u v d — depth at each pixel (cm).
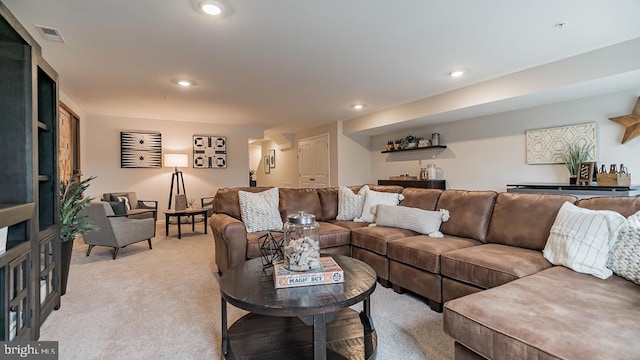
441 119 489
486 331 127
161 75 352
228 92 427
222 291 163
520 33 255
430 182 509
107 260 371
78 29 240
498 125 446
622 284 159
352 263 207
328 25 238
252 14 220
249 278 181
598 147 349
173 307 242
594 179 341
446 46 280
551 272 179
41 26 234
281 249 243
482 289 203
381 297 260
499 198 271
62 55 291
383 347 183
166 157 610
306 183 786
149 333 202
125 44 268
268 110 549
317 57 303
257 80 373
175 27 238
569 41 271
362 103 497
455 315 140
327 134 695
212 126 692
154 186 639
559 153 380
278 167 939
